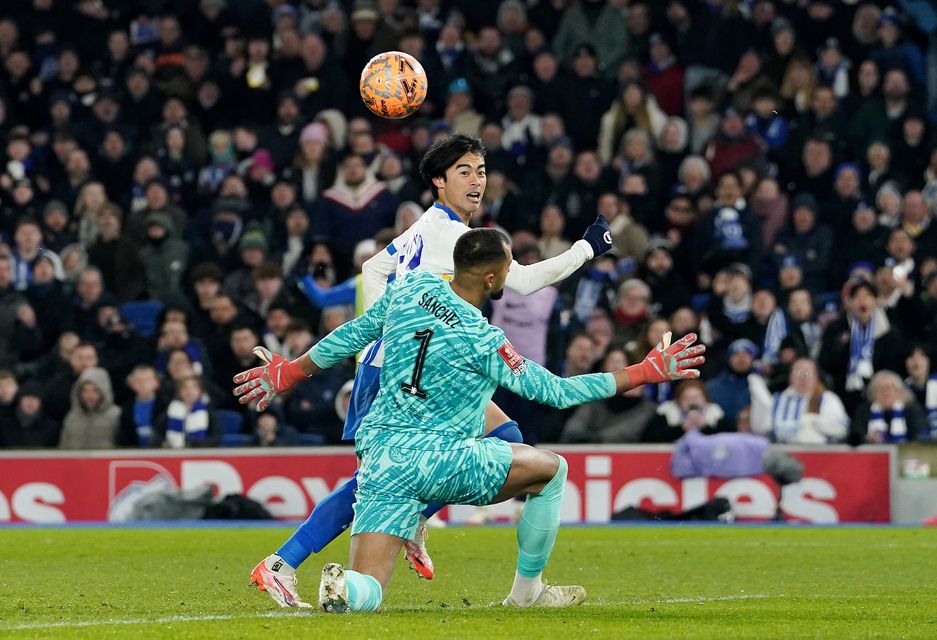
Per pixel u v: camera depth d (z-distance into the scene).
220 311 52.16
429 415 19.05
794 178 58.69
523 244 51.97
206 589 25.03
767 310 50.16
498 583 26.84
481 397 19.17
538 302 44.50
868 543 36.66
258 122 64.12
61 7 69.75
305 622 17.83
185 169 61.44
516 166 59.78
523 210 57.28
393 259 22.03
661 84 63.03
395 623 17.67
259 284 53.59
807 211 55.88
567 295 53.03
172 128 61.59
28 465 47.81
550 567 30.59
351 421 21.55
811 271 55.28
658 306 53.03
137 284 57.28
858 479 45.84
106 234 57.94
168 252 57.22
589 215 56.81
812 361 46.78
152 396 49.16
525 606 20.86
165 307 54.69
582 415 47.56
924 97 62.00
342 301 26.59
